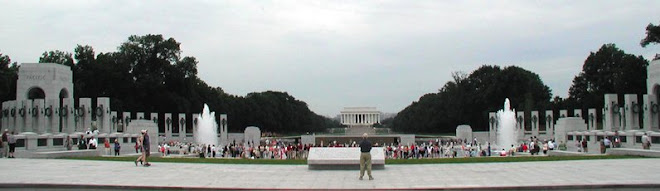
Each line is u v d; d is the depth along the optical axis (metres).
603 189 21.86
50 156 40.09
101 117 77.12
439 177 25.64
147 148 32.12
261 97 177.38
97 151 44.62
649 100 71.81
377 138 115.75
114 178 25.11
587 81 123.75
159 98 116.06
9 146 39.19
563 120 66.81
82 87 111.19
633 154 40.19
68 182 23.08
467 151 67.19
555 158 37.03
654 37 106.62
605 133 55.88
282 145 71.38
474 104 143.50
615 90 108.88
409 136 103.44
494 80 138.75
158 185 22.67
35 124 69.62
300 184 23.44
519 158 37.53
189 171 28.89
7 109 73.44
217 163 35.00
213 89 143.38
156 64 121.69
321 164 30.02
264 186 22.78
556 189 21.88
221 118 101.88
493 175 26.17
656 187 21.95
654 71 74.31
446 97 156.62
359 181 24.48
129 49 120.50
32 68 73.75
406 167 31.20
